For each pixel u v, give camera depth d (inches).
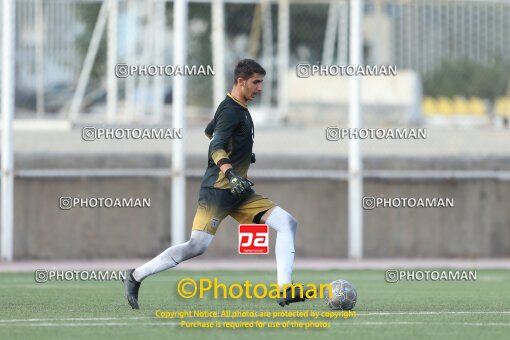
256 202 1307.8
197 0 3134.8
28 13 3061.0
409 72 3277.6
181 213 2485.2
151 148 2731.3
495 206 2760.8
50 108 3125.0
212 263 2551.7
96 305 1491.1
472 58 3211.1
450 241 2743.6
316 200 2716.5
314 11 3631.9
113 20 3093.0
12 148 2491.4
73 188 2640.3
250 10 3676.2
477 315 1352.1
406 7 3201.3
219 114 1285.7
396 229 2721.5
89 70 3129.9
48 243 2623.0
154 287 1872.5
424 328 1192.2
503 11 3157.0
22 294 1700.3
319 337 1109.1
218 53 3117.6
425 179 2738.7
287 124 3336.6
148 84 3324.3
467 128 2854.3
